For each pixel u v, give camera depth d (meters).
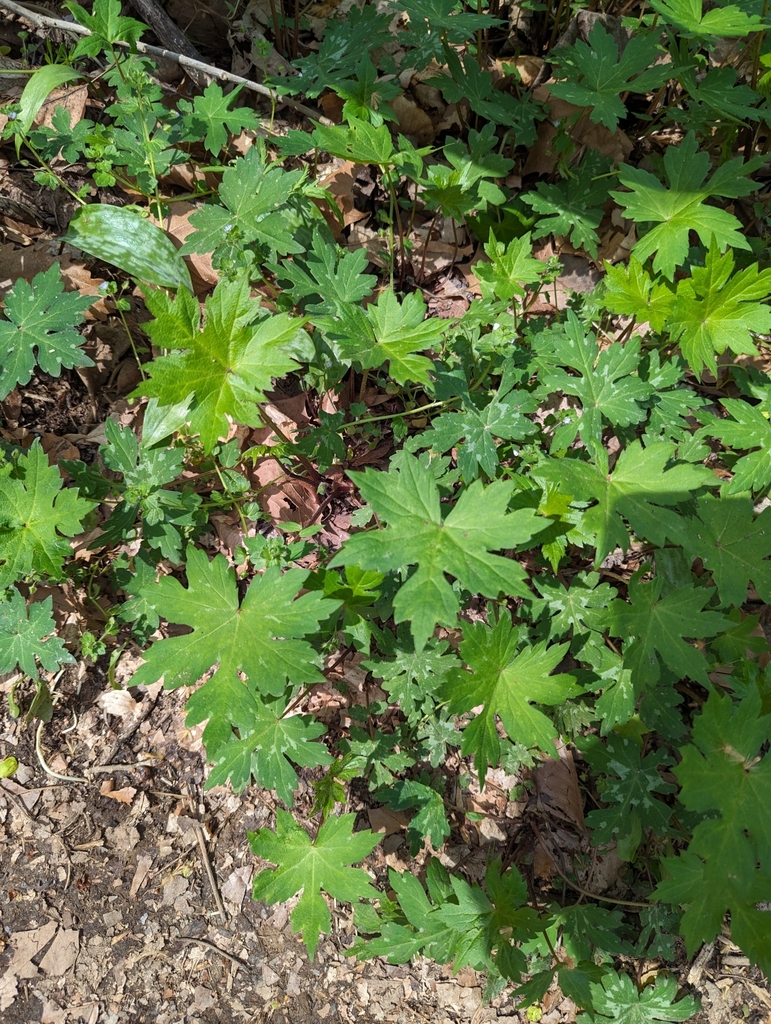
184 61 0.68
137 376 0.65
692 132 0.56
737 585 0.48
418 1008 0.52
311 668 0.42
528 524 0.39
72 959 0.52
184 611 0.44
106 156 0.60
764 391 0.61
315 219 0.64
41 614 0.50
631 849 0.53
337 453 0.58
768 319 0.51
